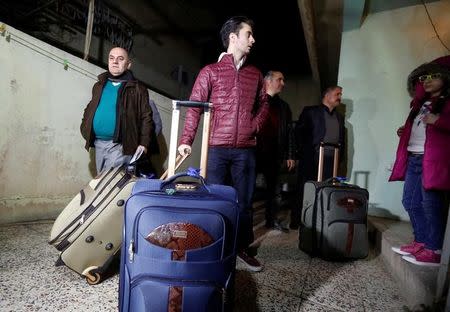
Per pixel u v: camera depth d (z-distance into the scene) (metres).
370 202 3.48
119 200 1.57
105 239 1.56
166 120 4.38
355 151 3.60
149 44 5.44
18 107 2.56
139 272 1.03
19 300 1.38
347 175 3.62
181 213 1.04
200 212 1.05
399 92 3.40
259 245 2.60
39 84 2.70
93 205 1.58
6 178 2.52
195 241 1.03
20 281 1.56
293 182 5.52
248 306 1.48
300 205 3.26
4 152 2.48
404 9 3.40
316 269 2.07
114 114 2.37
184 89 6.57
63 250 1.52
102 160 2.46
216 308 1.03
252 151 1.95
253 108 1.94
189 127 1.76
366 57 3.60
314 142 3.20
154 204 1.07
